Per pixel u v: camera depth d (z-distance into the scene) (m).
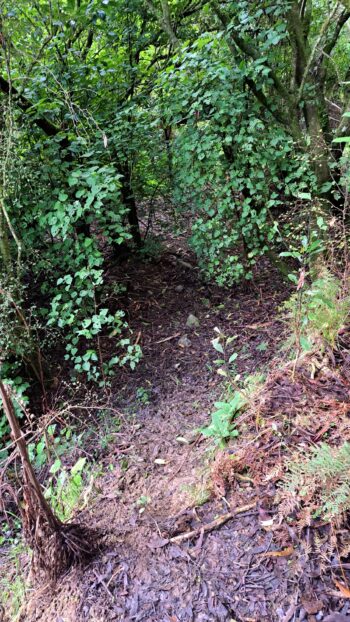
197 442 2.65
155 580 1.69
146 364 3.67
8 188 3.02
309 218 3.16
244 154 3.55
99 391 3.49
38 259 3.45
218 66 3.37
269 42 3.20
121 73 4.15
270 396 2.14
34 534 1.90
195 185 3.71
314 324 2.37
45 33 3.66
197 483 2.12
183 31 4.57
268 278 4.36
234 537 1.69
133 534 1.97
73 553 1.90
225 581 1.56
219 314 4.08
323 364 2.15
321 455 1.61
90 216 3.44
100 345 3.90
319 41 3.40
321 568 1.44
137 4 4.03
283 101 3.93
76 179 3.06
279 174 3.90
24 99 3.37
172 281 4.71
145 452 2.79
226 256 4.38
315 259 3.07
